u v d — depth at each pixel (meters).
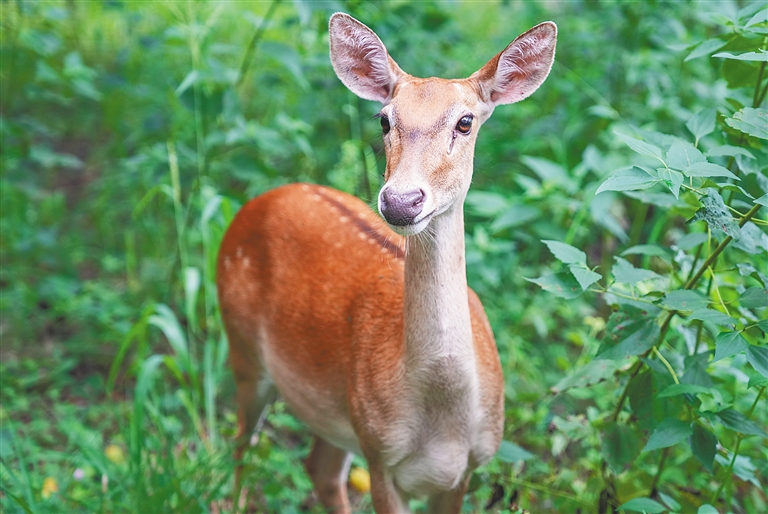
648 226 10.05
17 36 12.70
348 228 6.93
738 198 6.47
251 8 14.75
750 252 5.75
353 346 6.25
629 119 10.52
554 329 9.91
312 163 10.80
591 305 10.14
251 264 7.34
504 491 6.80
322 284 6.74
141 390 7.33
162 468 7.50
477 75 5.74
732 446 6.63
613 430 6.14
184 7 10.26
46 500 6.77
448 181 5.30
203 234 8.78
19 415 8.77
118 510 6.84
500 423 6.14
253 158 9.46
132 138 12.16
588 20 11.64
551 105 12.12
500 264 9.52
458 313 5.58
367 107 10.30
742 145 6.20
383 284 6.32
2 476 7.10
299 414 7.04
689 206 6.19
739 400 7.36
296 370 6.82
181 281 10.34
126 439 7.47
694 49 6.51
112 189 11.84
